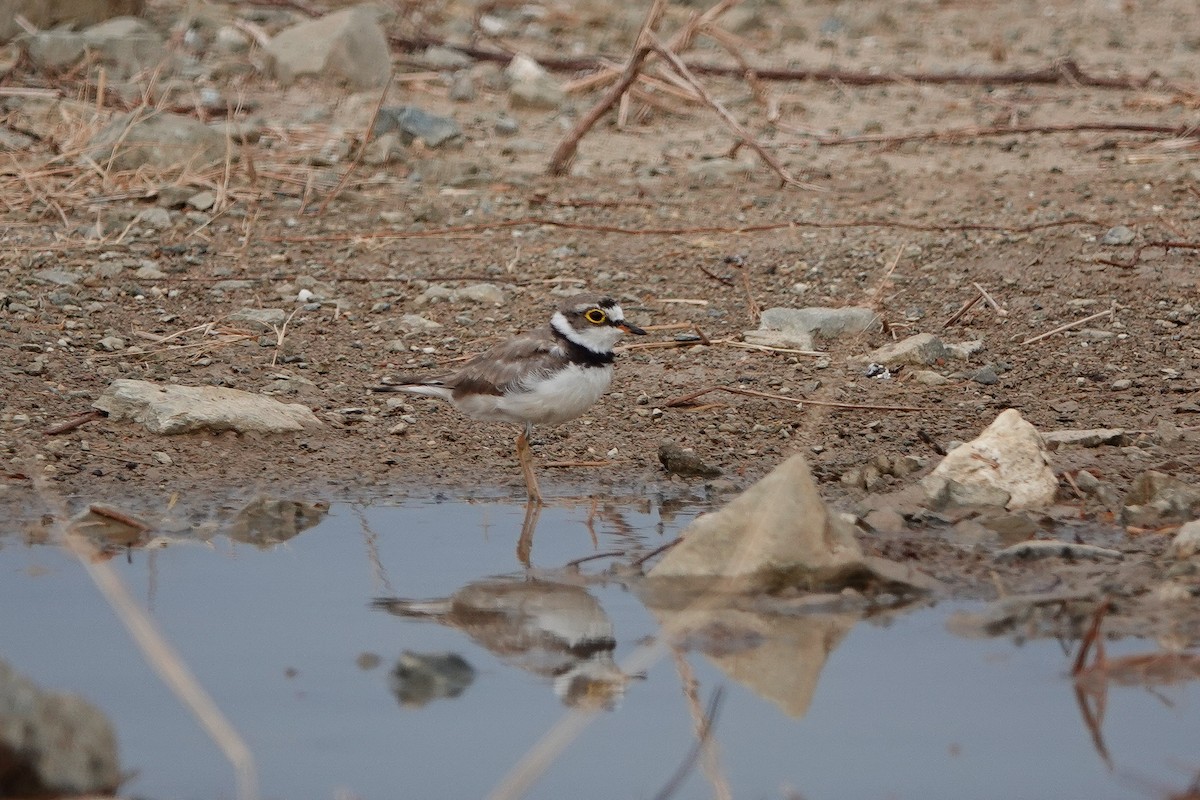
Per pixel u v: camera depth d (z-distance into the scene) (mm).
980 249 15109
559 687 7461
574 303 10594
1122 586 8625
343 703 7230
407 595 8672
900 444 11320
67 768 6098
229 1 25359
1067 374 12508
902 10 29078
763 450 11375
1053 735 6926
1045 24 27625
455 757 6680
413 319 13617
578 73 22922
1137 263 14500
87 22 21922
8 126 18156
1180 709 7180
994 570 8945
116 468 10703
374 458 11227
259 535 9719
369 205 16641
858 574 8742
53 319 13109
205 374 12328
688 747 6816
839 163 18391
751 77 19828
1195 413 11617
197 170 17062
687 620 8281
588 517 10141
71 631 8055
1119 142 18734
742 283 14586
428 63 22594
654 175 17891
